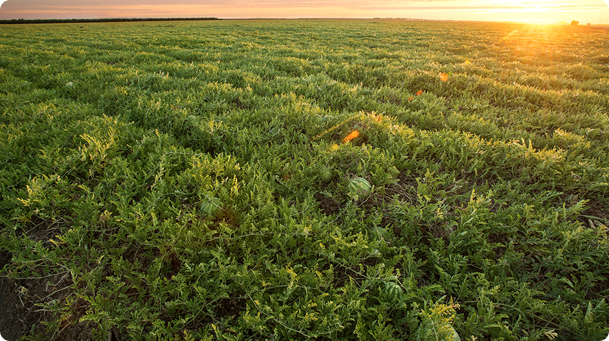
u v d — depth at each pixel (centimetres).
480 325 224
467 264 284
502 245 289
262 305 228
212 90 673
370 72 944
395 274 270
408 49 1772
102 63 1026
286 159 419
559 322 240
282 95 651
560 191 384
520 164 423
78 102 630
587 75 1043
